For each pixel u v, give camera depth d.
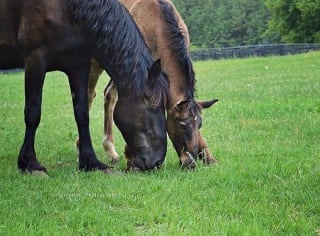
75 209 5.23
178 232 4.56
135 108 6.48
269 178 6.22
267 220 4.83
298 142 8.41
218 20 77.88
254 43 76.19
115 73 6.64
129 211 5.19
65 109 14.70
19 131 10.88
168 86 6.59
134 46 6.55
